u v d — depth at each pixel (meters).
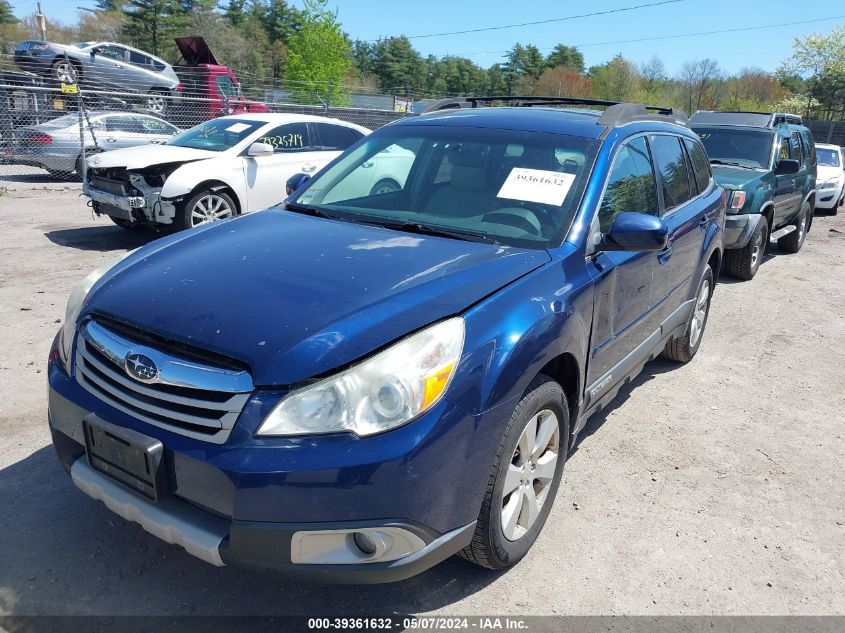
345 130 10.14
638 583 2.89
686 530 3.29
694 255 4.72
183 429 2.25
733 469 3.92
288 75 43.09
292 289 2.53
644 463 3.93
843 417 4.73
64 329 2.79
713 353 5.93
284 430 2.15
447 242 3.07
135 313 2.48
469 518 2.45
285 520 2.13
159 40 60.16
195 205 8.31
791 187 9.61
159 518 2.28
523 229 3.20
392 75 88.62
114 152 8.76
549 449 3.04
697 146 5.16
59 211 11.07
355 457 2.13
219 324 2.34
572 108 4.61
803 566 3.08
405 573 2.29
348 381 2.19
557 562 2.99
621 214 3.21
